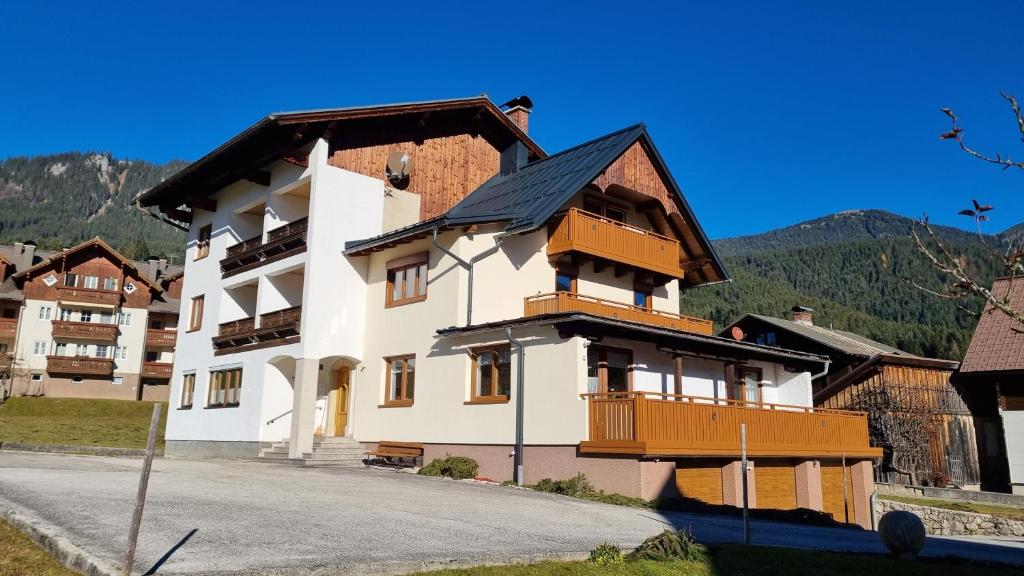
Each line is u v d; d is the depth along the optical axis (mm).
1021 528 21312
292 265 24172
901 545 10180
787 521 17188
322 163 24047
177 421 28516
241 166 26188
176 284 63469
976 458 31609
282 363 24547
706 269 27672
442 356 21234
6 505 9367
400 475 18734
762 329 38500
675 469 17156
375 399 23234
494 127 28625
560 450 17781
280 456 22953
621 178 23000
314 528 9281
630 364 20438
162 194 29656
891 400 30156
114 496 10898
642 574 8148
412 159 26438
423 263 22484
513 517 11969
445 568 7637
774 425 19891
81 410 48656
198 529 8625
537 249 22141
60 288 55875
